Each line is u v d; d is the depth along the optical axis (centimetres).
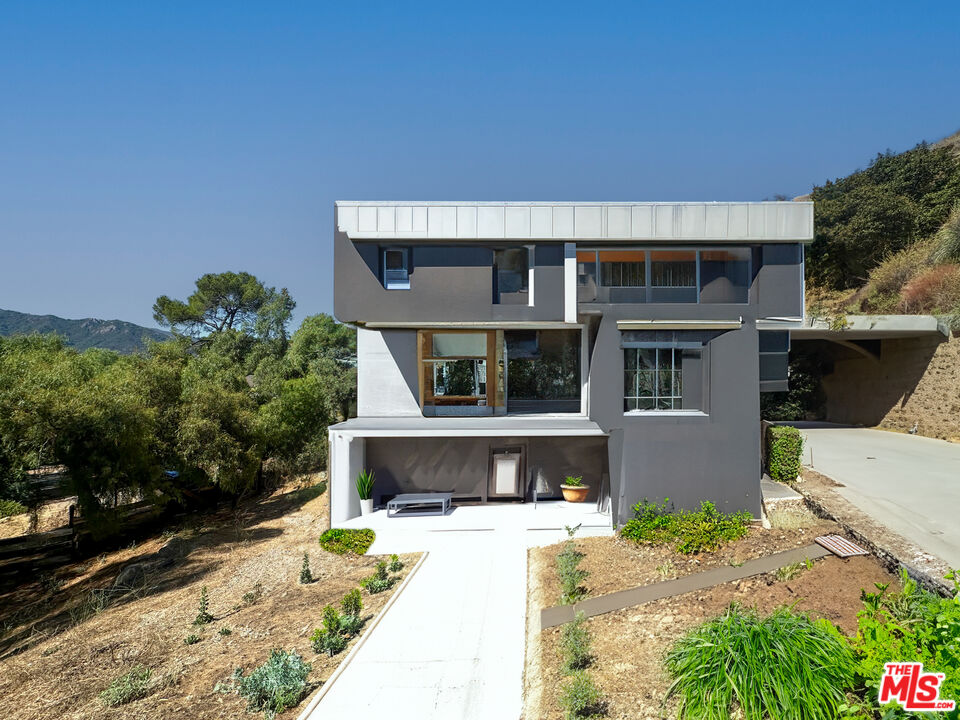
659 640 738
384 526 1348
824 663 557
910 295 2308
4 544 1647
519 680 739
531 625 874
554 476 1524
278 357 4328
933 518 1060
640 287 1360
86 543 1662
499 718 660
